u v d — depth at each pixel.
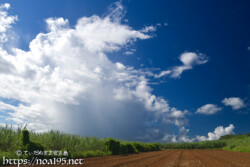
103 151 21.94
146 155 22.88
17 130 14.29
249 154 25.05
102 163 12.16
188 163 13.89
